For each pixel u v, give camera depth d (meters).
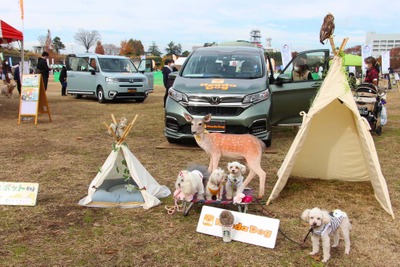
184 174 4.18
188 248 3.64
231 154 5.07
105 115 12.62
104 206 4.58
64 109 13.99
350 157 5.59
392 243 3.82
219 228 3.91
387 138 9.11
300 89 8.34
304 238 3.87
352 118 5.32
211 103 7.18
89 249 3.58
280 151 7.54
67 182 5.50
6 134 8.95
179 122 7.46
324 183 5.71
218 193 4.21
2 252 3.49
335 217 3.50
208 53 8.63
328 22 4.70
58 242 3.71
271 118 7.70
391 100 19.19
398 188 5.48
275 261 3.43
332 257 3.52
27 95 10.52
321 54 8.48
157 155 7.11
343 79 4.86
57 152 7.28
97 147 7.80
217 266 3.33
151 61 21.20
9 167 6.20
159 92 24.50
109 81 16.14
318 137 5.53
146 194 4.64
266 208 4.67
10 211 4.41
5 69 23.05
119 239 3.79
